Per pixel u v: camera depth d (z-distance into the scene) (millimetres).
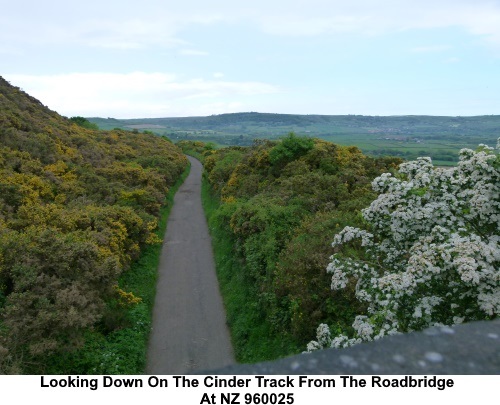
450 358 2635
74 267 11602
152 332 13648
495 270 5699
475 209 6477
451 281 5844
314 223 14180
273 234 15500
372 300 6965
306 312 10648
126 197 24953
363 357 2727
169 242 24031
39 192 20750
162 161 43375
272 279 13273
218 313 15078
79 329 10438
